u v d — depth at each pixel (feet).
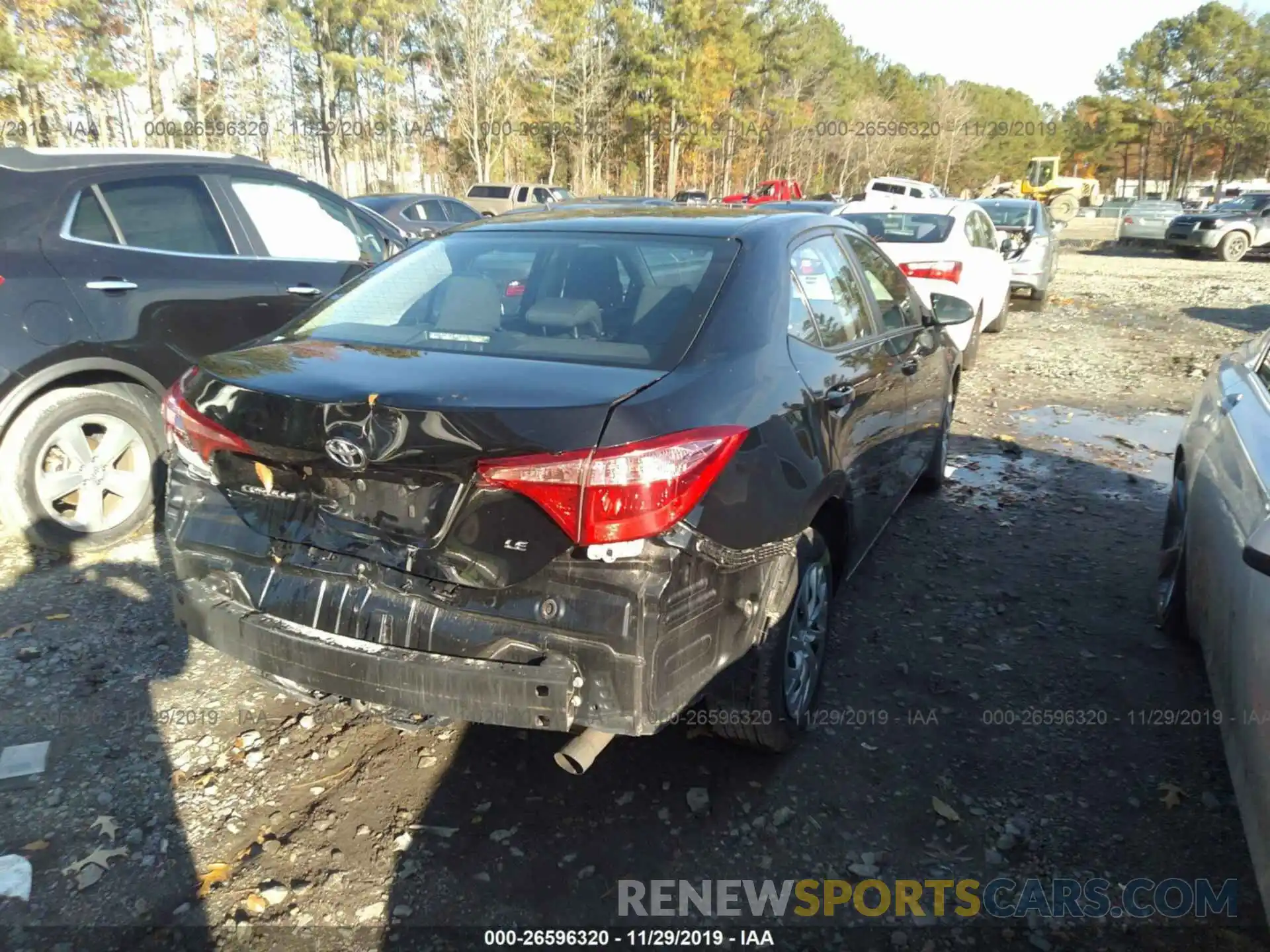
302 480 8.25
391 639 7.98
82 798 9.30
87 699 10.93
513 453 7.24
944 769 10.18
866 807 9.55
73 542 14.57
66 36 65.00
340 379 8.10
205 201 16.71
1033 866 8.84
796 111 193.36
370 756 10.13
